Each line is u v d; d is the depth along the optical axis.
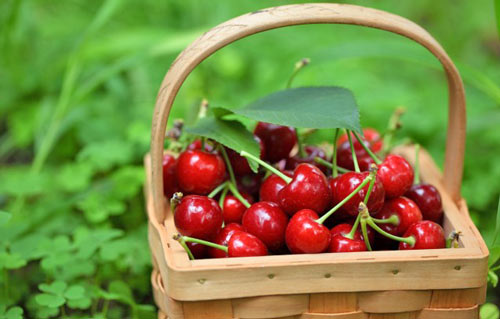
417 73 1.51
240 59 1.46
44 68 1.32
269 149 0.89
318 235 0.81
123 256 1.00
